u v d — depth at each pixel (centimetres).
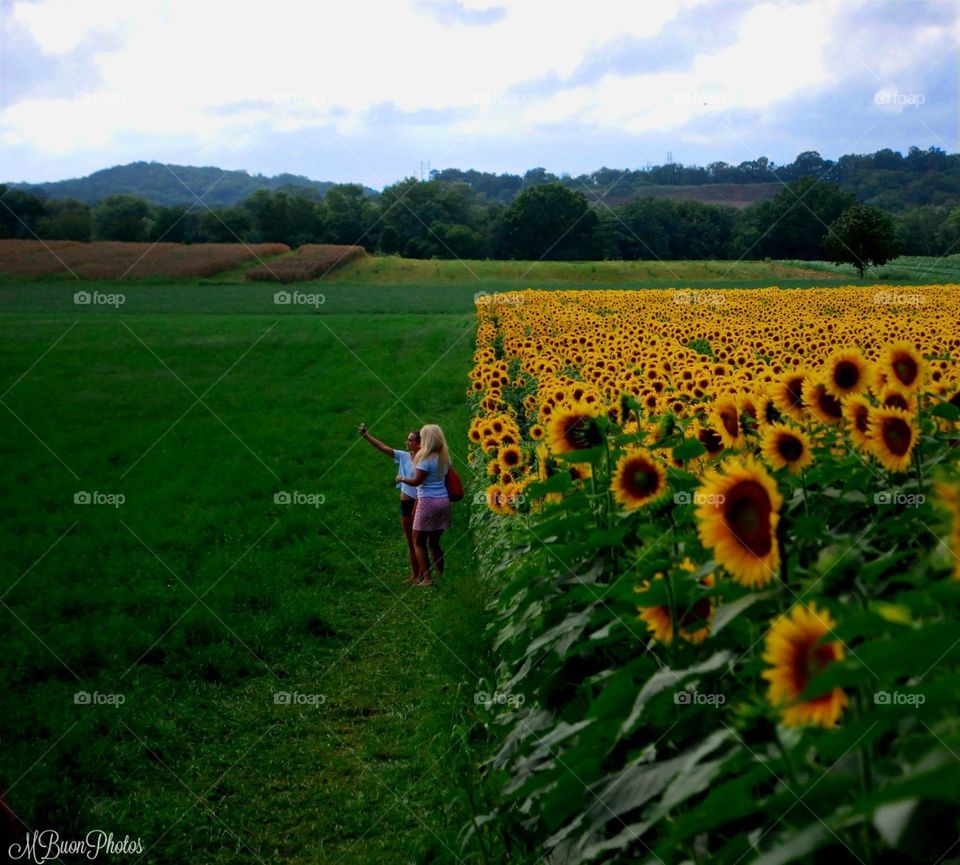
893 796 162
